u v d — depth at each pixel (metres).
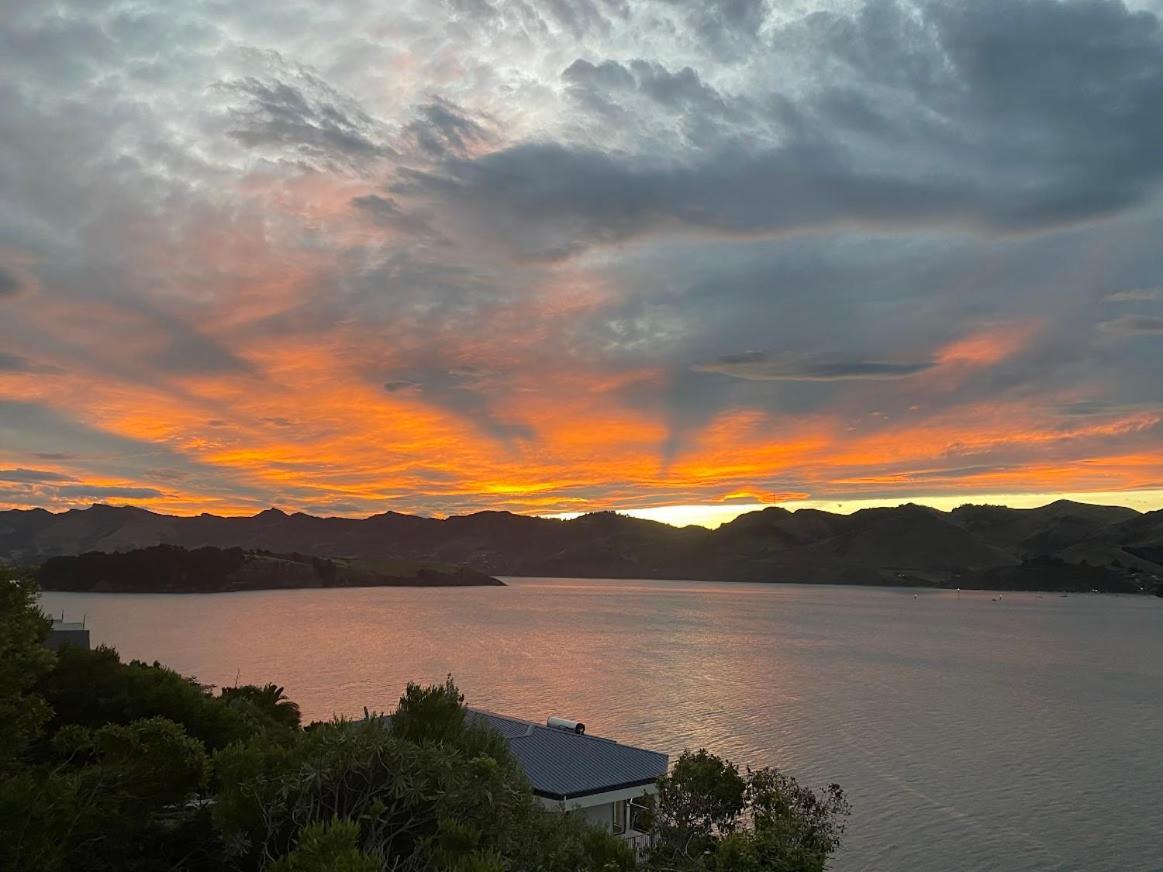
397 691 112.50
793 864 20.88
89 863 16.23
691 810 24.91
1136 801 66.69
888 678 138.62
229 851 15.24
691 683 126.00
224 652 163.75
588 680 126.88
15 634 20.61
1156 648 197.75
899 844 56.38
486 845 15.34
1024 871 52.41
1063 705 112.75
